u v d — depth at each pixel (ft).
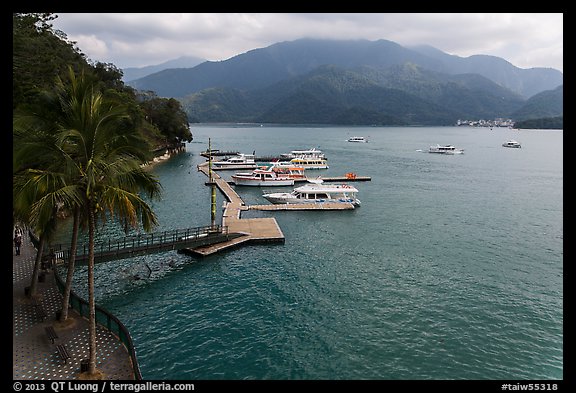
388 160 495.82
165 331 98.53
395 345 94.84
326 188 249.55
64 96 70.23
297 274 135.33
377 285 127.24
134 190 73.00
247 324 102.42
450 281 131.34
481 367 87.71
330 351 91.91
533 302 117.29
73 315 92.07
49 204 60.39
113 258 128.47
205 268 139.44
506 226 198.49
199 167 390.83
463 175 372.38
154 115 516.73
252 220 198.80
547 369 87.04
